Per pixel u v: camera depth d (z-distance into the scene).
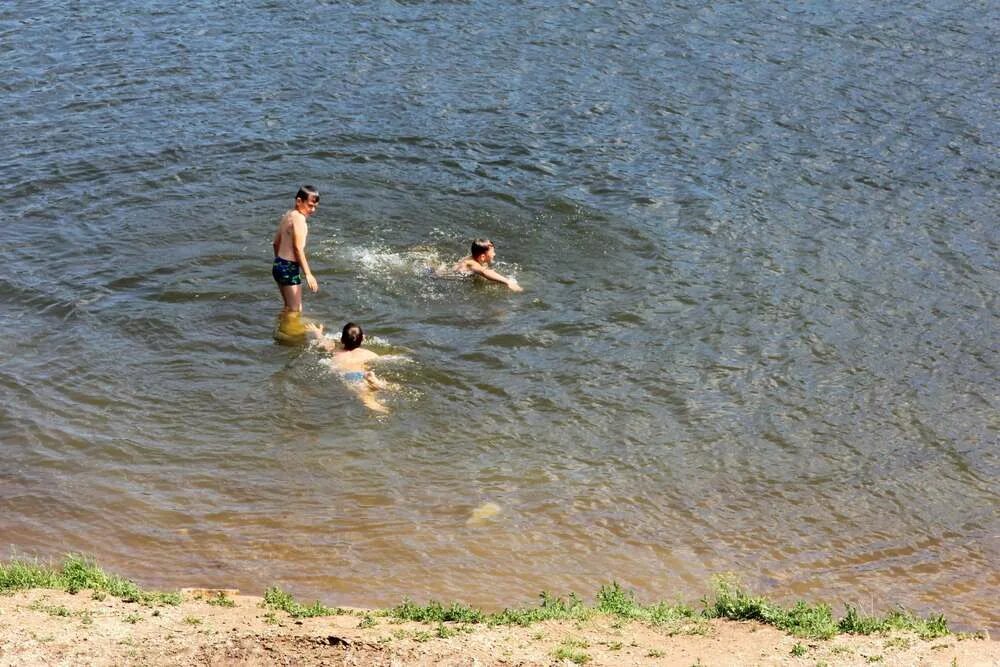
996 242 18.67
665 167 21.38
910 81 25.42
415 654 8.80
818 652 9.01
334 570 11.04
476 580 10.95
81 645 8.71
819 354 15.53
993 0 30.77
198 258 17.75
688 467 13.08
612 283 17.34
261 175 20.70
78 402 13.99
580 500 12.40
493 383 14.72
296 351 15.35
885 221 19.38
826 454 13.39
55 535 11.48
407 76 25.58
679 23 29.02
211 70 25.73
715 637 9.37
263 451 13.17
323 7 30.09
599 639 9.27
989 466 13.18
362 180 20.62
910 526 12.09
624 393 14.56
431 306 16.61
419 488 12.54
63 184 20.09
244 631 9.13
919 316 16.52
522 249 18.38
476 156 21.70
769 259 18.08
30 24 28.53
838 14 29.64
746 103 24.30
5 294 16.47
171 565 11.03
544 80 25.47
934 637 9.37
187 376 14.69
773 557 11.51
